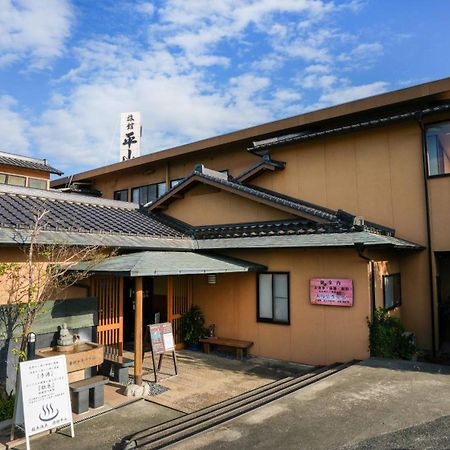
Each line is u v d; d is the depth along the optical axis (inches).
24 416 177.5
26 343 227.3
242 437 160.1
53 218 322.0
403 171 374.9
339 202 412.2
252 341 356.8
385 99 401.7
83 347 256.1
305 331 325.1
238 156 553.9
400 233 372.8
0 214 290.5
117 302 302.8
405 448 147.5
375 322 295.0
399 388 216.5
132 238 335.9
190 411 227.9
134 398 247.3
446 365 289.9
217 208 422.0
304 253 331.3
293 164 452.4
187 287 398.3
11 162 591.8
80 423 211.2
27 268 254.5
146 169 684.7
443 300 391.2
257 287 358.9
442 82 369.7
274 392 225.3
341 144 416.5
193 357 354.0
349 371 251.0
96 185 797.2
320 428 167.0
